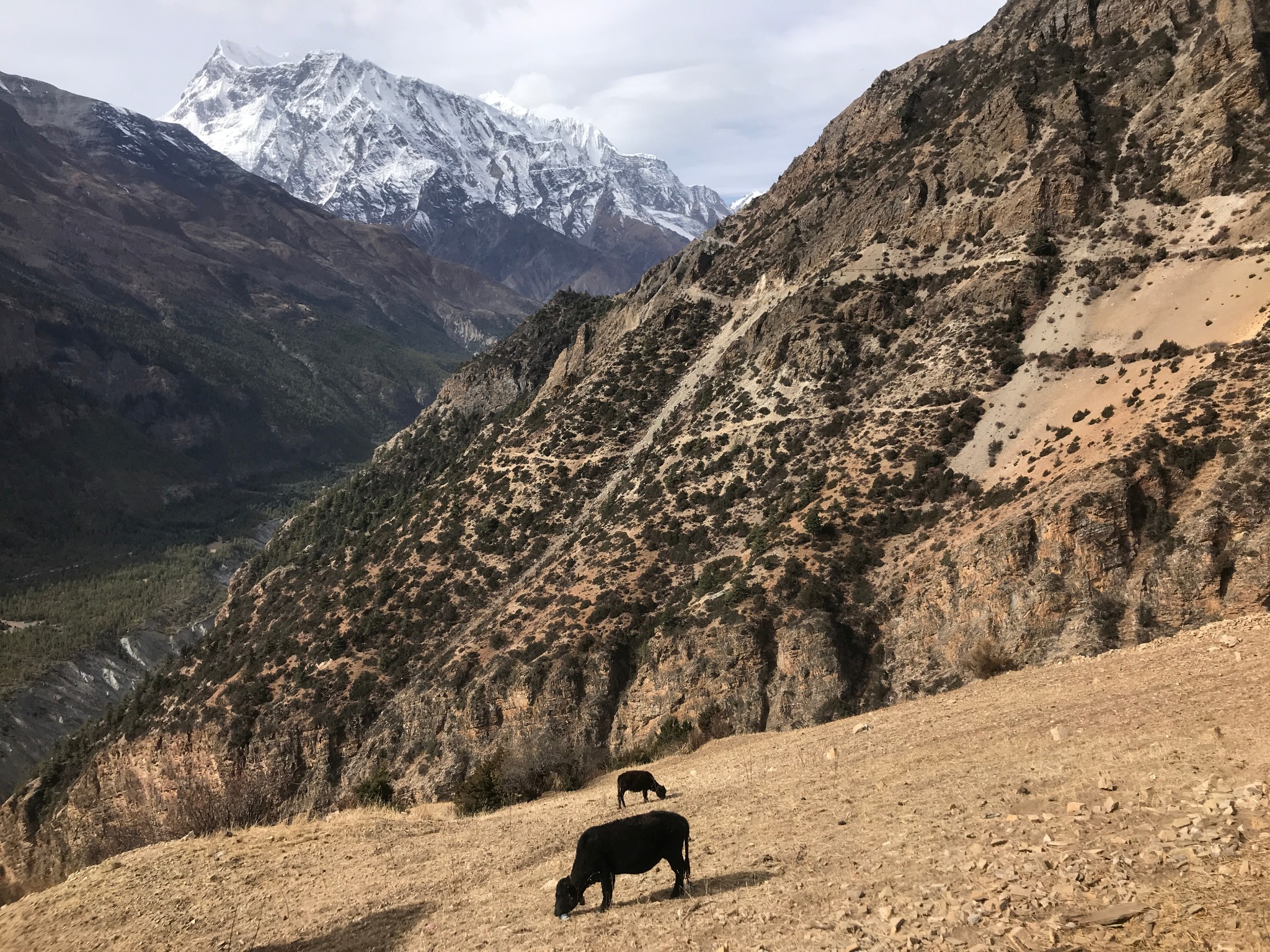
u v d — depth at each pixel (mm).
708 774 21500
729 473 79500
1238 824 8969
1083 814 10391
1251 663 16531
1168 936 7230
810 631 57125
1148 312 66938
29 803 92688
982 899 8773
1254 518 46031
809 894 10148
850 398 79188
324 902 15680
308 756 75875
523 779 29453
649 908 11047
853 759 17672
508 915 12641
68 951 15547
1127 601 48688
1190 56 83500
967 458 65938
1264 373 53406
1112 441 56344
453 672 71312
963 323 76750
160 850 20562
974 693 21672
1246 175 71250
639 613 68688
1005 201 83875
